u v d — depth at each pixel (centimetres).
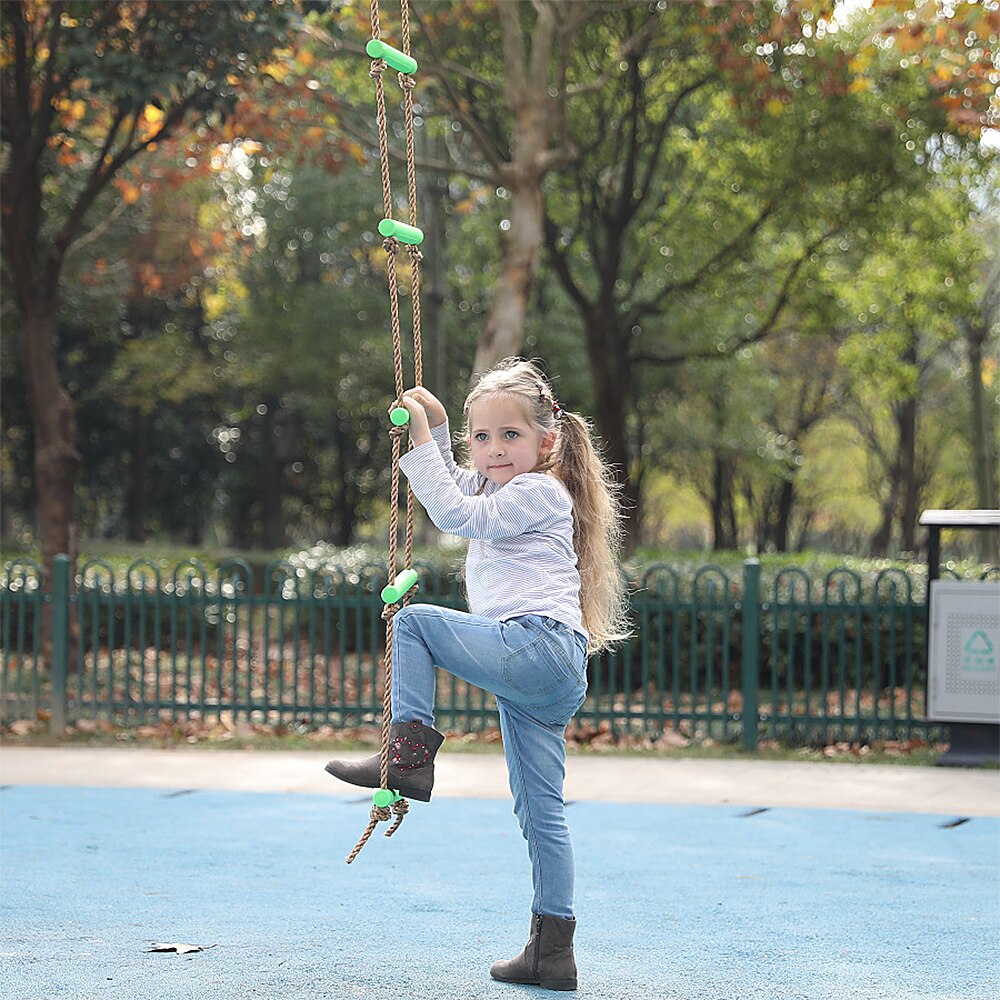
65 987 402
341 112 1524
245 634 1838
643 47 1705
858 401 3812
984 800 806
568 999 396
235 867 598
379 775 389
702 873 595
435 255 2156
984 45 1329
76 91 1366
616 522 446
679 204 2008
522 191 1397
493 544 404
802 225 1827
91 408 3300
